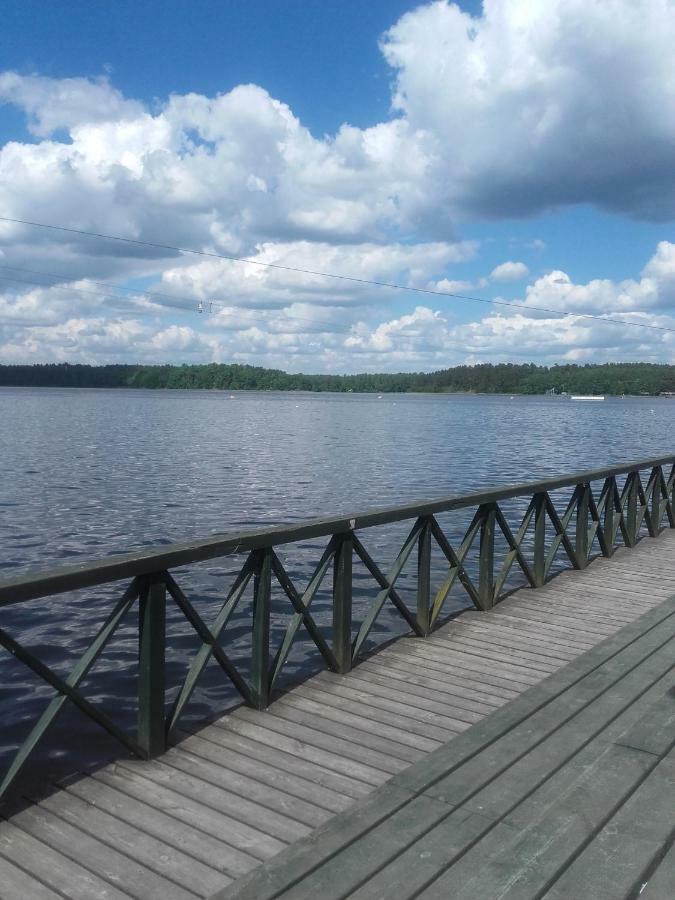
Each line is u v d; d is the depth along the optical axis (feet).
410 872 7.83
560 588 22.24
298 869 7.86
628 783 9.74
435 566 34.50
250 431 148.36
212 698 19.13
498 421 214.69
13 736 16.97
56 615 26.73
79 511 50.90
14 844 8.71
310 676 14.51
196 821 9.26
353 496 60.29
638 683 13.32
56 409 239.91
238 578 12.66
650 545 29.48
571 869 7.88
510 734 11.25
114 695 19.49
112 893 7.84
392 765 10.82
